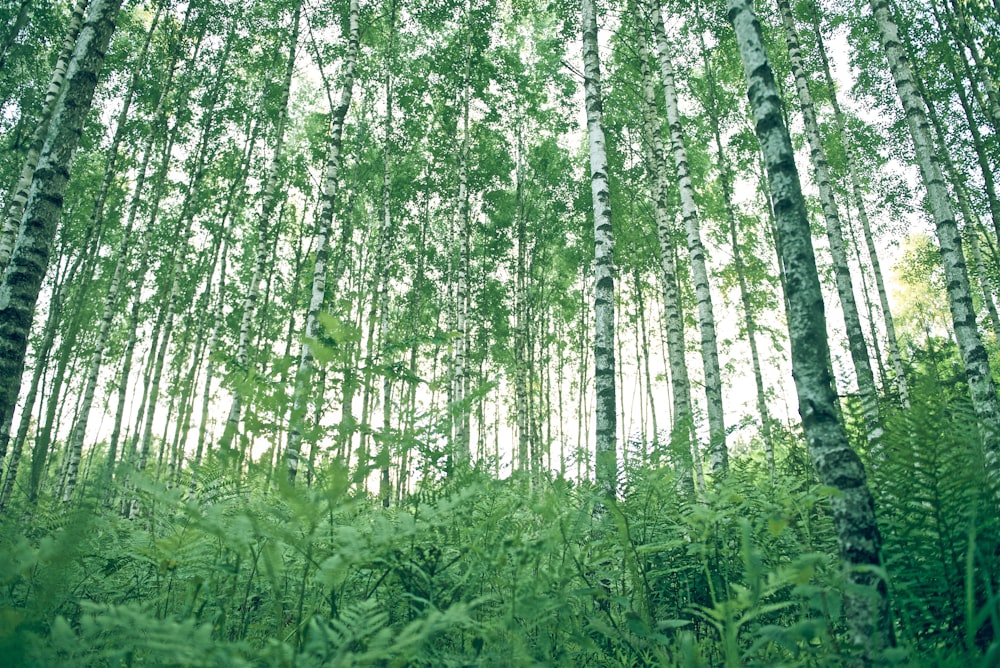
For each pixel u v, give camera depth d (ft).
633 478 10.06
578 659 7.34
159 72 56.08
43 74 46.42
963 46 40.60
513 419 76.33
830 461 6.44
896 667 5.26
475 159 73.77
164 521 7.79
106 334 46.70
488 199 75.10
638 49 49.21
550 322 94.02
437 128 69.21
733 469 11.91
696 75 62.85
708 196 67.67
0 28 41.42
